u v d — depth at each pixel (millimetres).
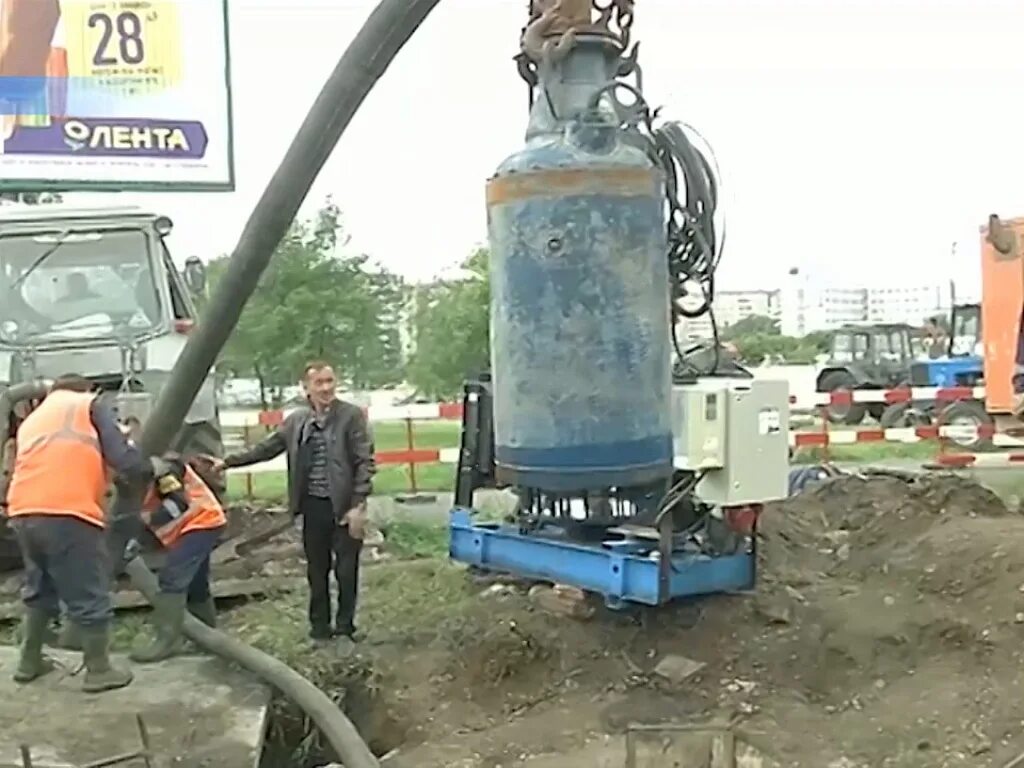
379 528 10812
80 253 9234
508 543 7535
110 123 14477
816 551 8852
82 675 6586
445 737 6305
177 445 7371
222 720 5902
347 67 4715
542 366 5879
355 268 23062
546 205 5824
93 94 14391
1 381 8820
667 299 6043
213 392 8906
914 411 21562
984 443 17484
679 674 6684
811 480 10844
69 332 9039
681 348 7137
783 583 7941
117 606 7996
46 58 14234
